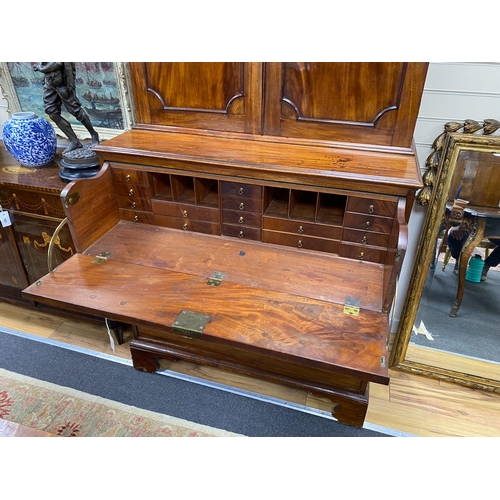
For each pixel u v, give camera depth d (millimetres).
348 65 1196
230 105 1372
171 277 1243
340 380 1306
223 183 1302
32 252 1745
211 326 1054
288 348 991
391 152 1273
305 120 1320
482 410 1534
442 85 1320
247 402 1537
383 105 1223
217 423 1450
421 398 1578
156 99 1452
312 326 1056
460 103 1333
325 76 1233
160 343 1530
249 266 1286
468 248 1486
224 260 1314
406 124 1229
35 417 1460
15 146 1609
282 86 1286
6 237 1729
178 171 1334
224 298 1154
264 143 1377
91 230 1387
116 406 1509
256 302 1137
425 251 1487
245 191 1290
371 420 1476
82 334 1854
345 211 1215
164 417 1467
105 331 1873
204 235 1440
